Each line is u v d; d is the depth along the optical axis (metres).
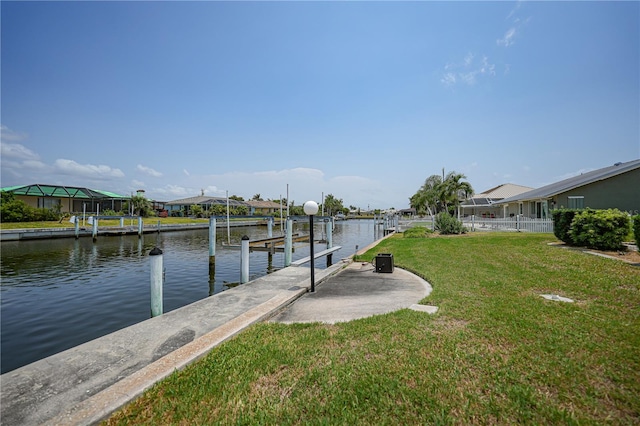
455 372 3.14
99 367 3.68
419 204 46.25
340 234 38.25
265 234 35.25
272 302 5.80
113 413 2.70
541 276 7.25
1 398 3.03
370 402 2.72
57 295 9.74
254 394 2.90
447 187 31.94
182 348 3.89
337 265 10.24
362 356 3.55
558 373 3.07
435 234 20.83
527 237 15.20
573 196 21.20
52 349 5.98
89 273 13.20
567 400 2.67
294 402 2.75
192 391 2.97
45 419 2.72
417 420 2.48
